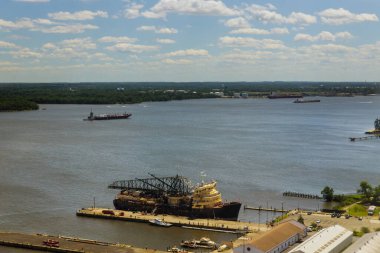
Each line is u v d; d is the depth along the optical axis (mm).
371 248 174000
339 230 189875
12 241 195375
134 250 186625
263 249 168125
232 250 175750
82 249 187375
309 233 198375
